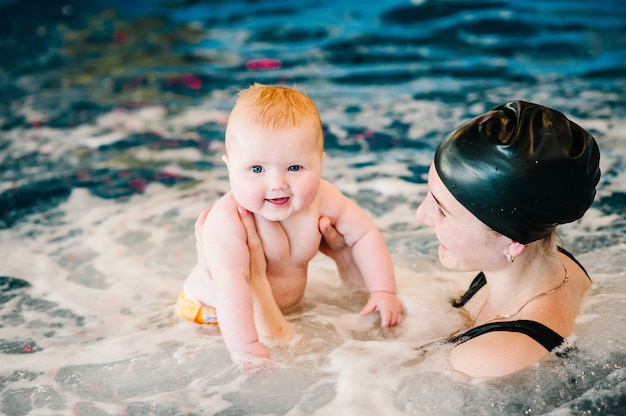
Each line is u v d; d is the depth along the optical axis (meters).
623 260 3.27
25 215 4.26
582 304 2.80
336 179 4.48
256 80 6.18
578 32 6.82
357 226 3.10
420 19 7.34
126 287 3.50
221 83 6.18
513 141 2.34
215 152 5.02
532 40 6.70
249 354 2.73
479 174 2.38
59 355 2.94
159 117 5.59
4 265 3.72
